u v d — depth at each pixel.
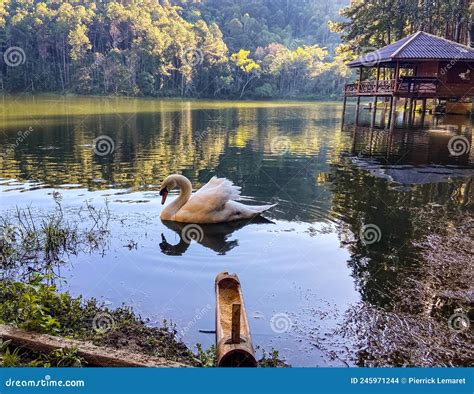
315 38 98.56
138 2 74.88
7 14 59.03
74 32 58.34
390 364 4.08
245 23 89.38
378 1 44.09
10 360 3.58
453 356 4.21
